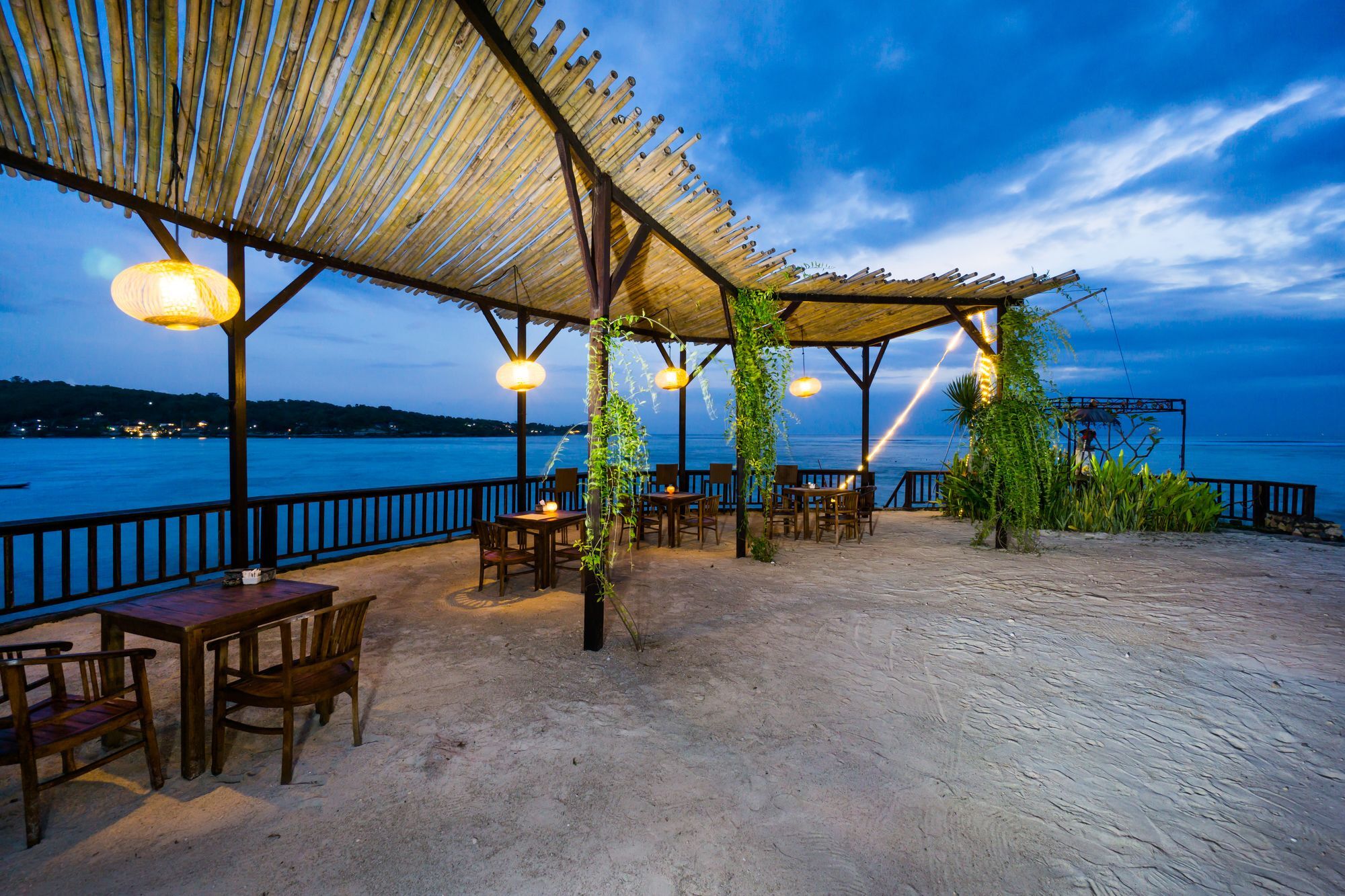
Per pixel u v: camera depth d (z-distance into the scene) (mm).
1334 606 4871
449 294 6930
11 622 4238
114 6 2947
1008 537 7391
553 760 2584
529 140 4344
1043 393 7250
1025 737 2834
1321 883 1903
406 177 4645
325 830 2111
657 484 9477
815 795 2354
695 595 5262
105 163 3879
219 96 3582
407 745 2701
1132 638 4160
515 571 6055
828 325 10031
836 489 8297
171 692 3219
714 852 2023
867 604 4988
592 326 4125
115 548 4781
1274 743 2781
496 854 2004
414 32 3385
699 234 5520
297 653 3818
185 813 2193
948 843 2086
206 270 2939
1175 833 2146
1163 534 8336
